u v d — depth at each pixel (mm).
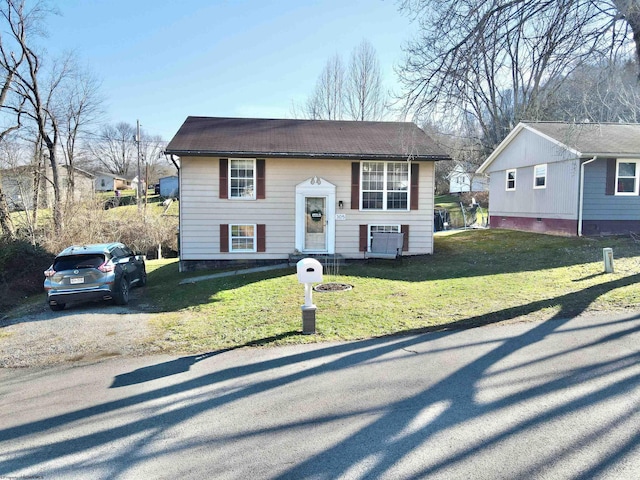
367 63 35000
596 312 6387
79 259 10031
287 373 4855
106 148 77312
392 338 5930
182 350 6098
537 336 5492
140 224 25156
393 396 4062
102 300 11055
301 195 14852
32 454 3354
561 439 3143
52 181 24391
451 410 3703
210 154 14070
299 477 2875
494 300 7742
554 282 8984
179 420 3834
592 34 7180
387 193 15070
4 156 21859
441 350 5270
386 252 14047
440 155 14398
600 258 11617
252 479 2883
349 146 15133
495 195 22516
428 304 7852
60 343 7012
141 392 4578
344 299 8711
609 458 2871
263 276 12445
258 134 16109
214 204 14711
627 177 15836
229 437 3475
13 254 15031
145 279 13461
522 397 3863
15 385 5160
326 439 3359
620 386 3943
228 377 4863
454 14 7543
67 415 4086
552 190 17266
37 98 21938
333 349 5617
